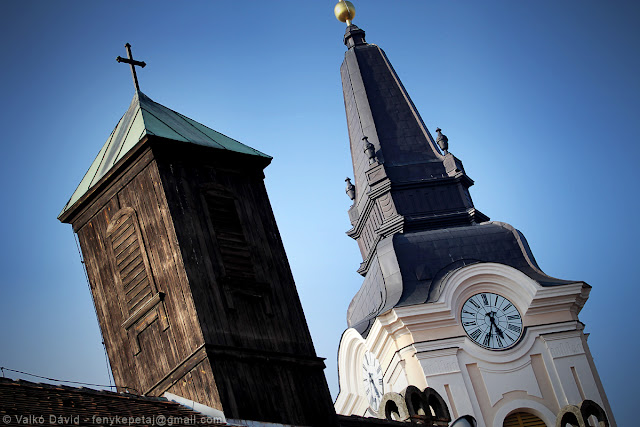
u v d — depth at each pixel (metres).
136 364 29.92
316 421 29.80
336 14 72.88
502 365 58.19
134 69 33.75
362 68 70.38
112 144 32.38
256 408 28.55
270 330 30.27
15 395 24.14
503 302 59.69
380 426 31.83
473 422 31.52
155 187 30.55
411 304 58.75
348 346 61.31
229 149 32.44
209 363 28.34
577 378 58.41
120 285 30.75
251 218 31.92
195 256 29.89
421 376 57.38
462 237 62.81
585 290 60.53
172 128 31.94
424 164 66.44
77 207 31.97
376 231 64.75
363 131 68.19
